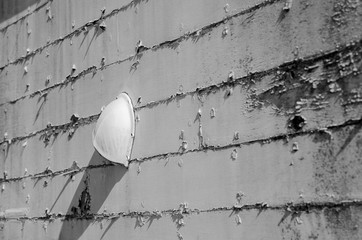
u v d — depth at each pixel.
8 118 3.82
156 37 2.67
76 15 3.26
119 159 2.75
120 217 2.77
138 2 2.80
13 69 3.82
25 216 3.54
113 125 2.77
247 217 2.11
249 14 2.20
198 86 2.41
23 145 3.64
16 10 3.84
